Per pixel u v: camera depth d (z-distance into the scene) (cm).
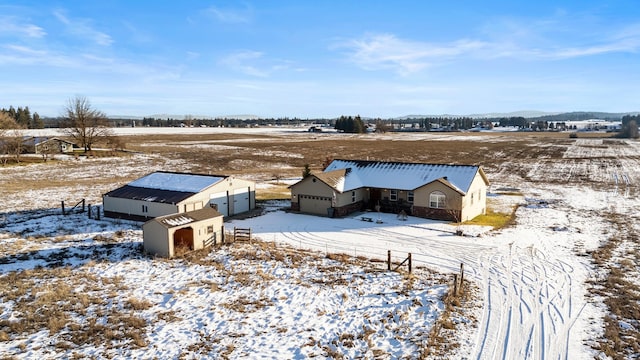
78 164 7650
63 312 1844
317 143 13025
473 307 1912
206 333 1691
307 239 3055
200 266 2441
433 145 12512
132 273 2327
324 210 3838
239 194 3925
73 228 3247
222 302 1970
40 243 2842
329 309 1897
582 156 9244
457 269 2420
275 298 2011
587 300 1988
